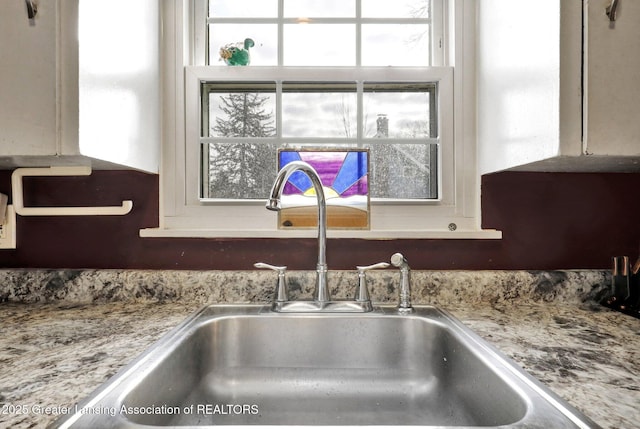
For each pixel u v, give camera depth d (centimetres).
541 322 78
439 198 106
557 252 100
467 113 104
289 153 105
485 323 77
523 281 94
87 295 96
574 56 67
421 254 100
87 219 102
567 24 67
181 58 105
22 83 69
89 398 44
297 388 79
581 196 100
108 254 101
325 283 87
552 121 69
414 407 75
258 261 100
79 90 69
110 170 102
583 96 67
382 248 100
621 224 100
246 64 110
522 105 79
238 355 82
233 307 89
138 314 84
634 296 86
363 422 70
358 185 104
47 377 50
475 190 104
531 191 100
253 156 108
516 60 82
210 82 108
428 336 80
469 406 63
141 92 92
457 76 104
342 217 103
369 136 109
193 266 101
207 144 109
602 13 67
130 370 53
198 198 105
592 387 47
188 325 75
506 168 88
